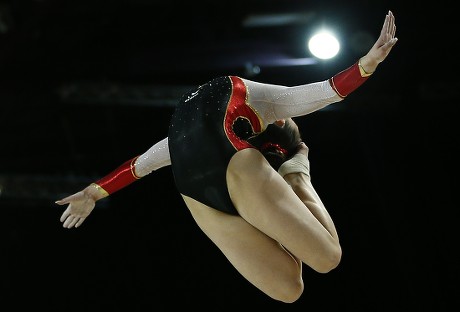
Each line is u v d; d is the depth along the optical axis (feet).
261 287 18.29
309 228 17.47
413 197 45.96
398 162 45.78
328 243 17.62
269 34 44.70
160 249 48.70
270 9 43.34
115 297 48.39
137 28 44.73
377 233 47.06
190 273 48.34
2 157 45.83
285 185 17.87
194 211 18.99
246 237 18.20
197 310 47.85
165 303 48.11
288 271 18.11
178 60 43.83
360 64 17.10
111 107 44.86
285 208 17.46
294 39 44.04
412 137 45.68
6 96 43.57
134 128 46.65
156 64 43.86
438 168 45.83
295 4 42.96
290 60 42.83
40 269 48.70
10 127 44.83
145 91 44.01
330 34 40.88
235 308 47.62
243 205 17.74
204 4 43.96
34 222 48.47
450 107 44.65
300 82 43.42
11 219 48.39
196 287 48.11
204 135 17.93
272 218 17.42
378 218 47.06
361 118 45.42
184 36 45.19
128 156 47.19
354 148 46.93
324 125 46.65
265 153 19.63
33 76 43.62
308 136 47.14
